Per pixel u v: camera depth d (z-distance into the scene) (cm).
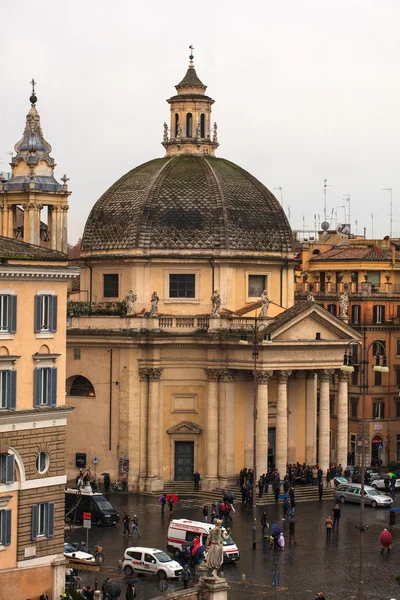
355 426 14712
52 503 8025
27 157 11588
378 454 14700
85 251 12888
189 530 9406
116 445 12331
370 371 14700
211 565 7938
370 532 10406
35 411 7900
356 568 9200
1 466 7775
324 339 12212
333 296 15275
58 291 8100
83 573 8925
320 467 12312
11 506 7819
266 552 9656
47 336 8019
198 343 12300
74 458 12519
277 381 12088
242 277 12669
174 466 12394
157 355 12275
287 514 10825
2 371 7788
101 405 12412
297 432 12581
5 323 7806
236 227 12612
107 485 12231
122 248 12569
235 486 12181
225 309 12519
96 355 12450
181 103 13300
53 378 8038
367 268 15750
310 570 9125
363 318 14888
